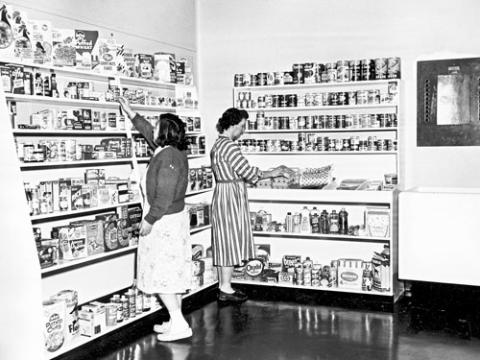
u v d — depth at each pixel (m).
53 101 3.62
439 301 4.87
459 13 4.91
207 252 5.35
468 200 4.55
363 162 5.32
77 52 3.82
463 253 4.58
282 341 3.88
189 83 5.10
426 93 5.05
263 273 5.26
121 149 4.11
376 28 5.19
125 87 4.48
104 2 4.47
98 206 3.84
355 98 5.02
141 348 3.76
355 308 4.68
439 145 5.04
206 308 4.71
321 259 5.52
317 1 5.39
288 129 5.26
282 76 5.29
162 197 3.62
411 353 3.62
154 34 5.14
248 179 4.77
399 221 4.79
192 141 5.05
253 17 5.68
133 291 4.21
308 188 5.13
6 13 3.15
